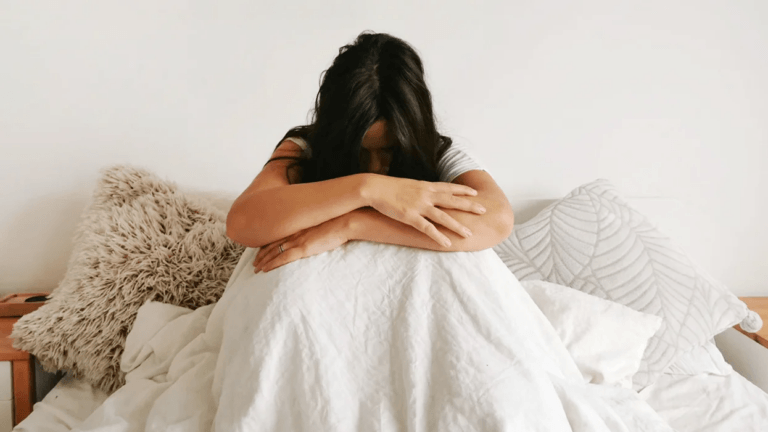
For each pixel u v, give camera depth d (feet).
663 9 5.35
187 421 2.66
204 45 4.96
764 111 5.63
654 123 5.58
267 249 3.05
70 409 3.68
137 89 4.94
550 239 4.66
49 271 5.12
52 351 3.89
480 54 5.30
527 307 3.20
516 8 5.23
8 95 4.76
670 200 5.56
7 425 3.96
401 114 3.08
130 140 5.03
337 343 2.59
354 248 2.94
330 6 5.05
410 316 2.61
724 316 4.29
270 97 5.15
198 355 3.25
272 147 5.24
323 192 2.90
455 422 2.33
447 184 3.01
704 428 3.61
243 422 2.38
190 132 5.10
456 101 5.37
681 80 5.51
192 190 5.20
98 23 4.77
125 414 2.90
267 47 5.05
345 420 2.39
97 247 4.19
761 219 5.82
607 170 5.65
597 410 2.77
